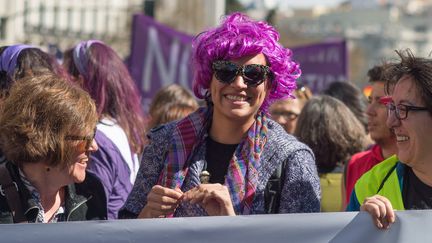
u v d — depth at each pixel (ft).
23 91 10.80
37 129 10.58
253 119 11.71
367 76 15.93
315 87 30.53
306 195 11.28
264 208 11.27
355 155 15.85
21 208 10.79
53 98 10.69
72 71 15.01
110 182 13.70
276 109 19.60
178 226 10.40
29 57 13.94
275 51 11.61
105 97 14.60
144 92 27.63
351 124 16.96
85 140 10.83
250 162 11.36
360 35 324.19
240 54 11.38
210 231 10.43
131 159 14.33
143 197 11.84
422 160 11.28
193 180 11.50
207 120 11.85
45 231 10.11
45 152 10.59
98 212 11.72
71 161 10.84
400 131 11.38
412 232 10.63
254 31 11.53
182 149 11.66
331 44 30.35
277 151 11.41
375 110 15.30
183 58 27.68
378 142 15.48
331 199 16.67
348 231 10.59
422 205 11.42
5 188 10.77
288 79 11.83
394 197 11.66
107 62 14.89
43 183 10.94
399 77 11.42
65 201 11.50
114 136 14.05
